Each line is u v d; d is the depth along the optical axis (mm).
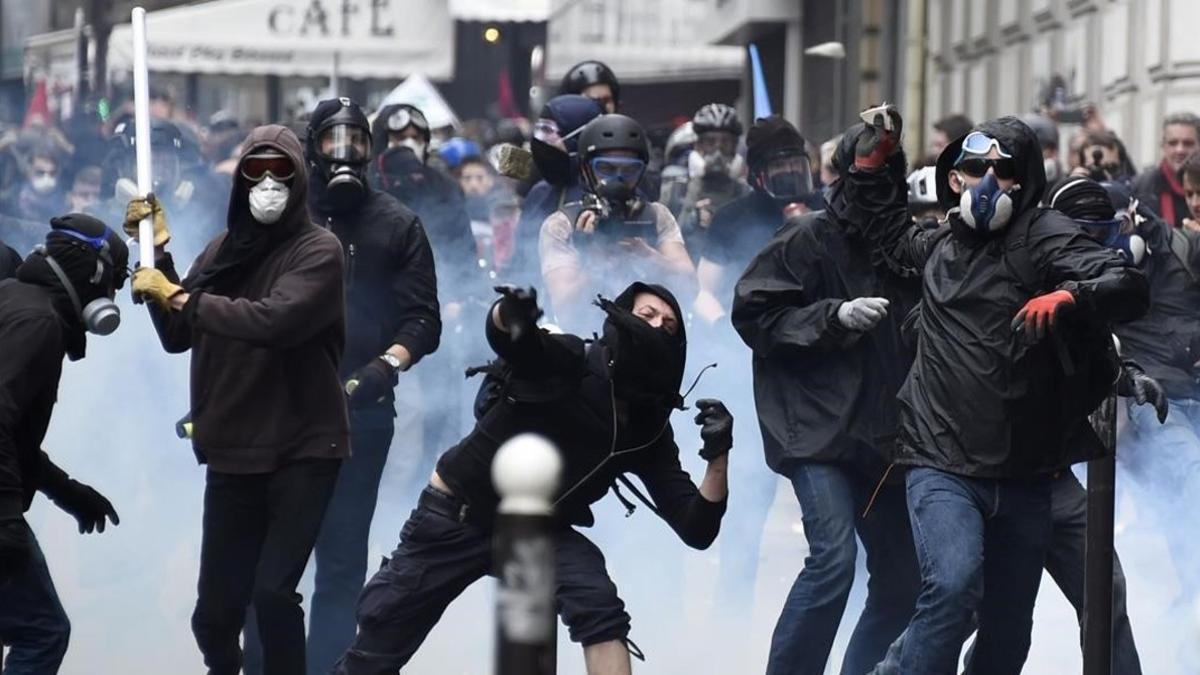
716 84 64062
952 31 50844
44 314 14328
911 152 51656
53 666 15289
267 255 15430
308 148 17922
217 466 15461
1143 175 26359
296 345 15133
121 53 51219
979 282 14500
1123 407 20250
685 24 57219
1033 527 14812
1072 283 13914
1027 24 44812
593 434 14047
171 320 15359
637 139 20109
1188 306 20453
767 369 16688
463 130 48875
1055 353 14359
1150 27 36812
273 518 15461
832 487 16281
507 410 14078
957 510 14492
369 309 17859
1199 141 25828
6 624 15180
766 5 58438
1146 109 37062
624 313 13906
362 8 50156
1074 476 15953
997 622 15148
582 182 20500
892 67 54250
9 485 14164
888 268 16328
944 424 14617
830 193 16609
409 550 14469
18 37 72875
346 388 17156
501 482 7867
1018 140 14359
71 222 14703
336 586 17438
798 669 16234
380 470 17609
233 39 50094
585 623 14117
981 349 14484
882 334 16391
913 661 14375
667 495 14305
